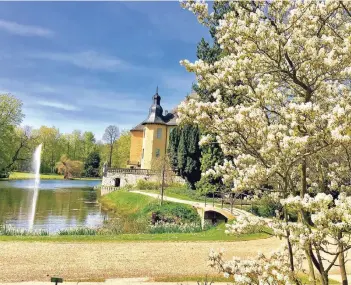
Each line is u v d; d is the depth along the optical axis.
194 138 41.78
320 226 4.51
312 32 7.27
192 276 12.29
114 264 13.52
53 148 101.38
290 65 7.05
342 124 4.90
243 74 6.78
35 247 15.52
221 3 7.64
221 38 7.27
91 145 112.19
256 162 7.10
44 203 39.94
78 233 21.33
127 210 37.28
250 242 17.55
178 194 39.81
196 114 6.71
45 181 80.38
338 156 7.21
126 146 90.69
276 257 6.39
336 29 7.71
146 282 11.59
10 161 71.00
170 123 59.38
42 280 11.49
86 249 15.46
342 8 7.12
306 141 5.20
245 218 5.96
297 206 4.67
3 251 14.66
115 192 49.41
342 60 6.48
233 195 28.17
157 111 60.47
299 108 5.30
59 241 16.73
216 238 18.22
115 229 22.78
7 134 65.56
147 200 36.44
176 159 45.25
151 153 58.44
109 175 56.72
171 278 11.98
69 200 44.75
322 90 7.45
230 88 7.35
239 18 7.09
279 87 8.23
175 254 15.09
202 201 34.44
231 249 16.06
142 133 69.12
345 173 7.45
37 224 26.77
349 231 4.64
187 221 29.09
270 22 6.91
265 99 6.88
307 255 6.23
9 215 30.31
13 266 12.80
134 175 54.69
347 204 4.39
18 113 66.31
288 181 6.68
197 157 42.03
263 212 18.17
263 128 6.14
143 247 16.11
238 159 7.13
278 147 5.85
